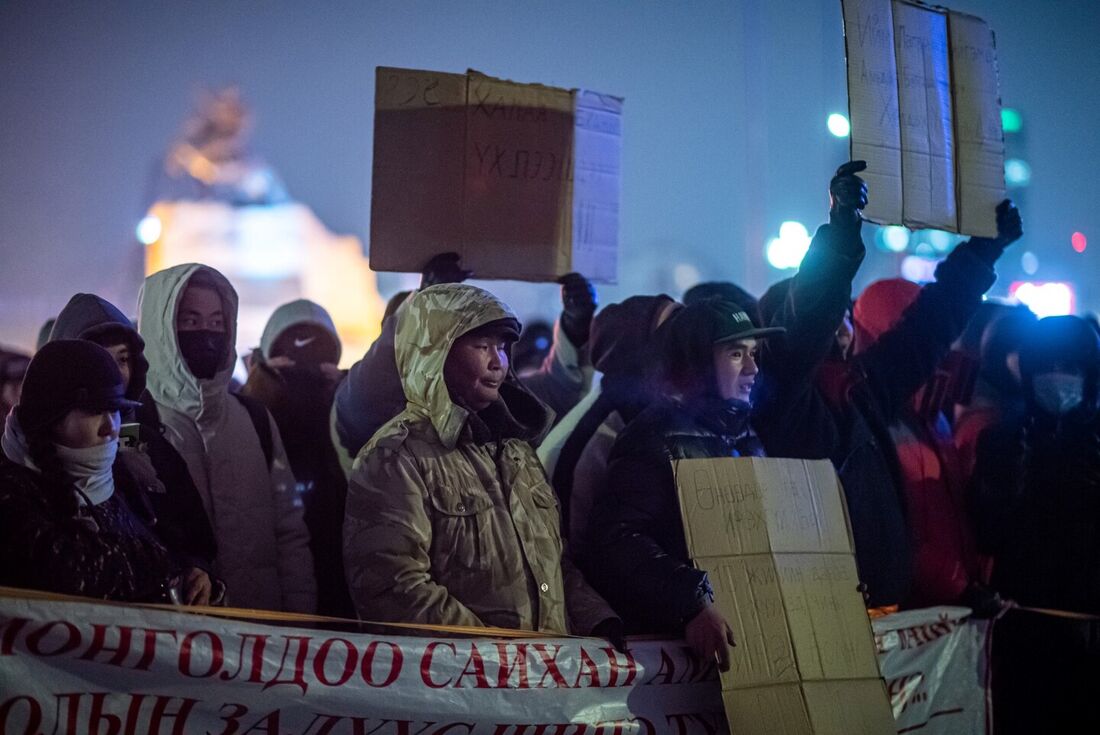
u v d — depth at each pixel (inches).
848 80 161.0
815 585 133.8
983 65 175.0
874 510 152.3
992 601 162.4
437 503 119.6
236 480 133.5
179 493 123.0
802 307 145.2
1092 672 166.2
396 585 115.3
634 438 136.8
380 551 116.5
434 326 122.6
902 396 159.6
